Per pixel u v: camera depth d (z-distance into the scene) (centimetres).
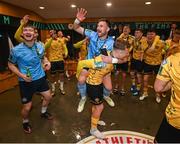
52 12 775
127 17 793
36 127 324
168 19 772
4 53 574
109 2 597
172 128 153
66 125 331
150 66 438
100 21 245
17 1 547
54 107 411
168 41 408
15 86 590
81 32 265
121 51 231
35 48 291
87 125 330
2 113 383
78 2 586
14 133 306
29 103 299
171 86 149
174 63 141
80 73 257
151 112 378
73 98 469
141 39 452
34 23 745
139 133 299
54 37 502
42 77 307
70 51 859
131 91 505
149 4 647
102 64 237
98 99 260
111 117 357
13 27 617
